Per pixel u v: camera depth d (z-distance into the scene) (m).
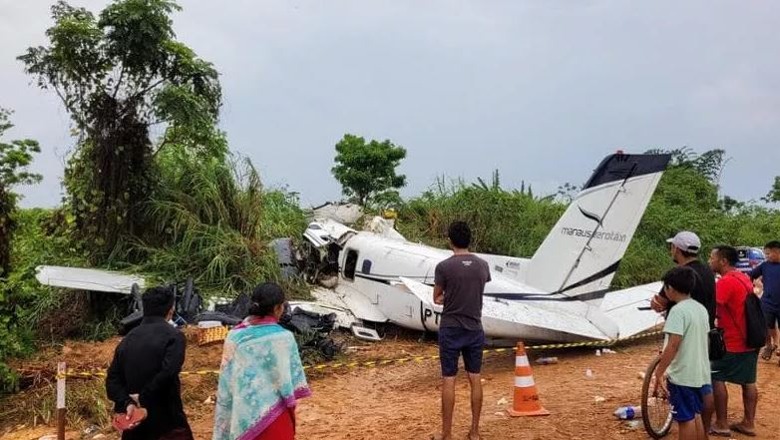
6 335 8.45
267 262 12.38
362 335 11.46
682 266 5.39
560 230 10.09
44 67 11.77
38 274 10.42
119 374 4.55
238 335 4.27
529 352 10.16
